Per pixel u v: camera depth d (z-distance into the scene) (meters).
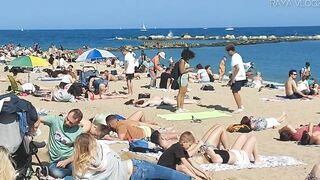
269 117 15.90
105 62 41.41
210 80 27.12
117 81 26.78
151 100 17.92
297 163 10.25
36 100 19.41
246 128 13.55
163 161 8.60
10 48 61.47
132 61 20.80
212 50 75.88
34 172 9.02
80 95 19.58
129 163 7.50
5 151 5.60
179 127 14.27
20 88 21.09
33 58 20.83
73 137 9.05
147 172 7.49
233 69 16.61
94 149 6.85
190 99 18.83
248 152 10.13
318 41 115.50
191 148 9.72
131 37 148.38
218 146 10.48
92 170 6.83
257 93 22.00
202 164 9.79
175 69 16.55
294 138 12.40
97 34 194.50
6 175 5.48
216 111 16.89
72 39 137.00
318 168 6.80
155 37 136.38
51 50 54.03
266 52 68.31
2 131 8.03
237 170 9.61
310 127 12.23
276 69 40.75
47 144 10.04
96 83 20.12
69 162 8.86
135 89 23.16
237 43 99.81
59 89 19.64
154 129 12.50
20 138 8.15
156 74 25.38
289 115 16.30
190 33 198.62
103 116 12.02
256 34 173.62
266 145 12.01
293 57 56.56
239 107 16.80
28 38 144.50
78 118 9.06
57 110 17.05
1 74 30.80
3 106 8.05
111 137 11.59
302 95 20.00
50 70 29.47
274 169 9.81
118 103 18.69
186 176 7.74
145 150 10.49
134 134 11.54
